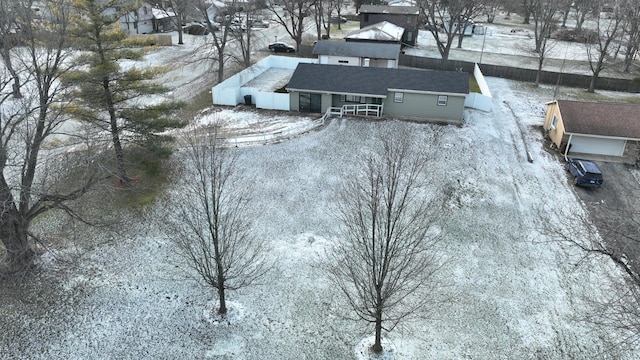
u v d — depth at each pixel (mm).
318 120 33531
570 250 21953
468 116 36062
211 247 20672
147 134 23609
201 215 21719
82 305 17844
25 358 15648
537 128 35312
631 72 51656
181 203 23688
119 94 24266
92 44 21266
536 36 51562
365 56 44562
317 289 19031
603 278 20234
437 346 16750
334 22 75125
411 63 51719
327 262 20375
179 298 18391
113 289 18656
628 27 53562
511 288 19531
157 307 17938
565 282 20000
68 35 20188
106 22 21234
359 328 17375
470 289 19344
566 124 30703
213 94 37062
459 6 47812
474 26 68938
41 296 18141
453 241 22125
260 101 36531
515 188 27016
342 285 19016
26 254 19031
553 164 30078
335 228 22625
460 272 20234
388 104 35000
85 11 20859
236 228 19594
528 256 21469
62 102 21172
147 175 26016
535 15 53031
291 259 20562
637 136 30172
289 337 16953
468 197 25734
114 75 21750
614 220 24062
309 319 17703
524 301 18891
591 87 44812
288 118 34750
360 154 29281
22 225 17844
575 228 23438
